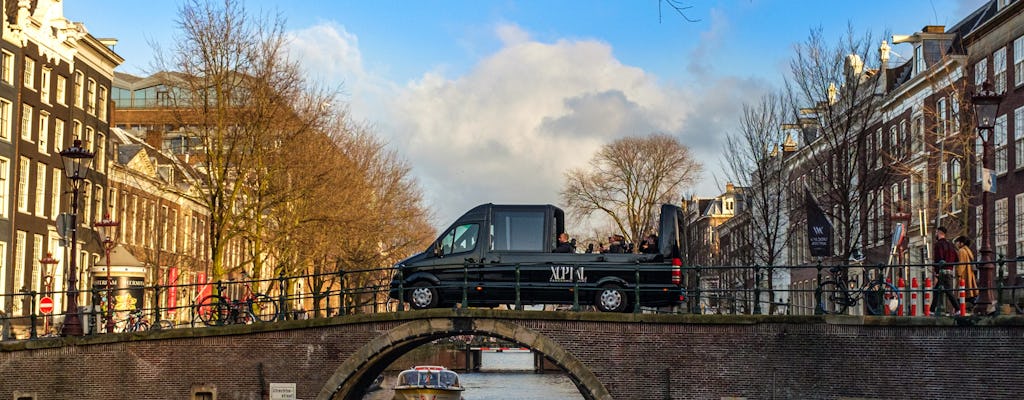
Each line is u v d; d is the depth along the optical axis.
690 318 28.05
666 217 29.19
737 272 58.38
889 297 29.98
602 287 28.94
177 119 43.06
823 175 39.91
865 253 41.91
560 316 28.41
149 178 60.25
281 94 43.91
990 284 25.75
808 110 41.81
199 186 44.41
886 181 39.78
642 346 28.27
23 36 47.50
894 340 26.95
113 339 30.23
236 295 51.91
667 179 72.81
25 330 44.78
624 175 72.88
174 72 43.47
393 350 30.89
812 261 61.16
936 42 49.34
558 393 61.41
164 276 59.06
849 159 39.53
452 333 29.64
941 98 44.53
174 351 30.19
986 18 47.09
